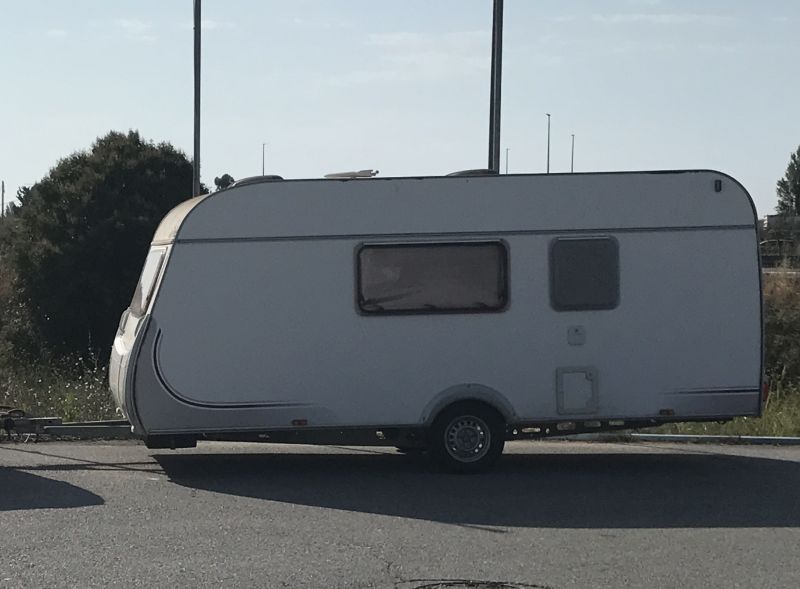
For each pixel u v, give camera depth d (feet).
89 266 95.91
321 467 42.52
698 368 41.50
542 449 47.65
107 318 95.61
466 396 40.86
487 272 41.01
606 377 41.27
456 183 41.01
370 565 27.48
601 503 35.47
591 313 41.16
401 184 40.91
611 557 28.48
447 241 40.93
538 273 41.09
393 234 40.86
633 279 41.29
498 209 41.09
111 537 30.22
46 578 26.08
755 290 41.63
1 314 98.63
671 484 38.99
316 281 40.73
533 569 27.22
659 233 41.37
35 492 36.47
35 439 47.75
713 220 41.52
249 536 30.45
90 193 98.17
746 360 41.63
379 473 41.16
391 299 40.86
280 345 40.63
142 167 100.63
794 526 32.27
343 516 33.27
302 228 40.65
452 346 40.91
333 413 40.78
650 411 41.37
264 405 40.60
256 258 40.55
